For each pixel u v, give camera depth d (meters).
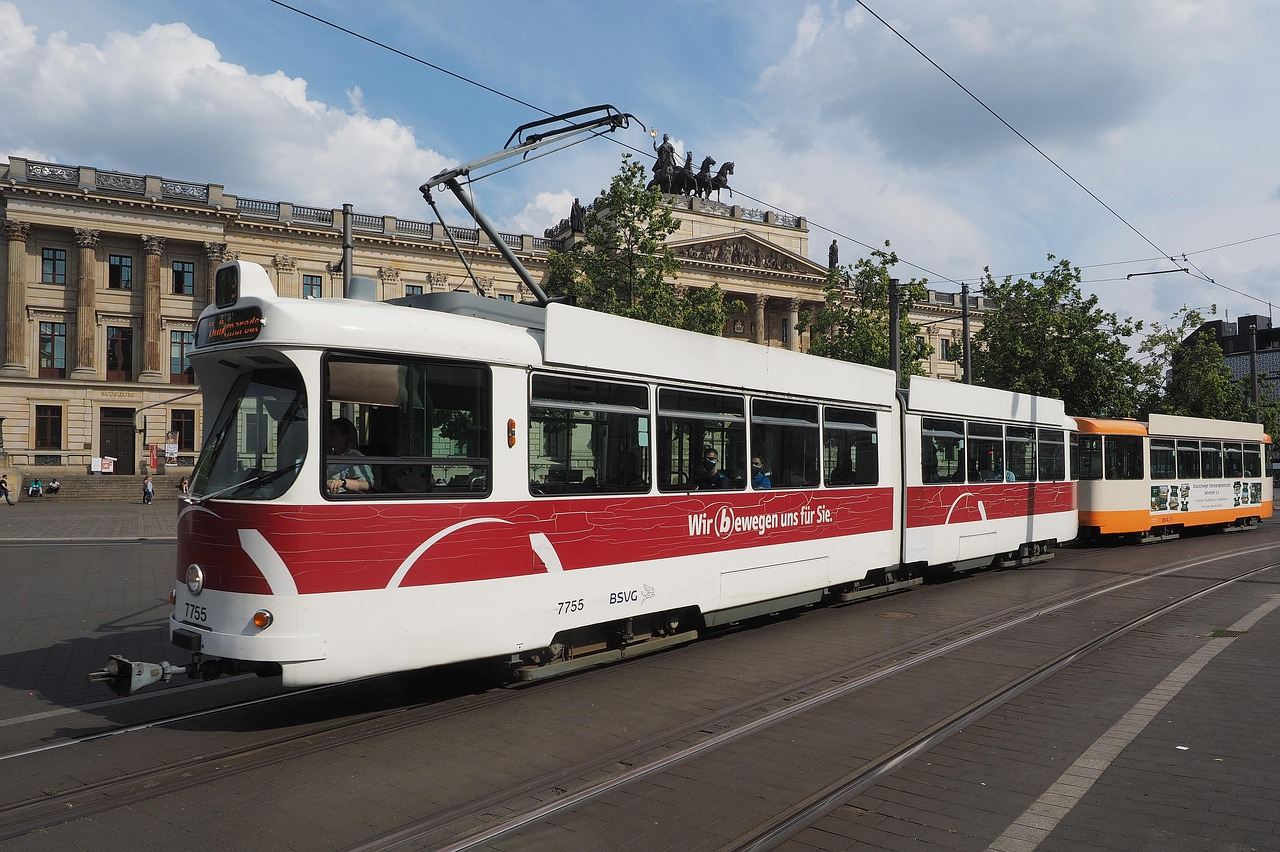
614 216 29.86
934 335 78.69
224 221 56.91
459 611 7.48
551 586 8.24
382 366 7.14
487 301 8.49
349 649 6.80
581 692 8.28
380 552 7.01
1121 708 7.72
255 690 8.54
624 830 5.14
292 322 6.86
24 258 53.06
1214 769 6.16
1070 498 19.67
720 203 71.06
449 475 7.51
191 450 56.34
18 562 20.28
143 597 14.88
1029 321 34.81
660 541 9.44
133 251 56.19
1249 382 44.09
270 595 6.61
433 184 11.58
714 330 31.89
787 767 6.20
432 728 7.16
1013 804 5.53
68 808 5.52
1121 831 5.12
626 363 9.14
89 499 48.38
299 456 6.76
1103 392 33.75
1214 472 26.88
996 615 12.38
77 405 53.78
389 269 61.03
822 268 73.38
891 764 6.25
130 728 7.27
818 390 12.11
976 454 16.09
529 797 5.64
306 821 5.27
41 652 10.43
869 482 13.16
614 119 12.36
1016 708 7.75
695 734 6.95
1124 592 14.64
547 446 8.29
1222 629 11.37
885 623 11.87
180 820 5.30
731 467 10.52
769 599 11.02
